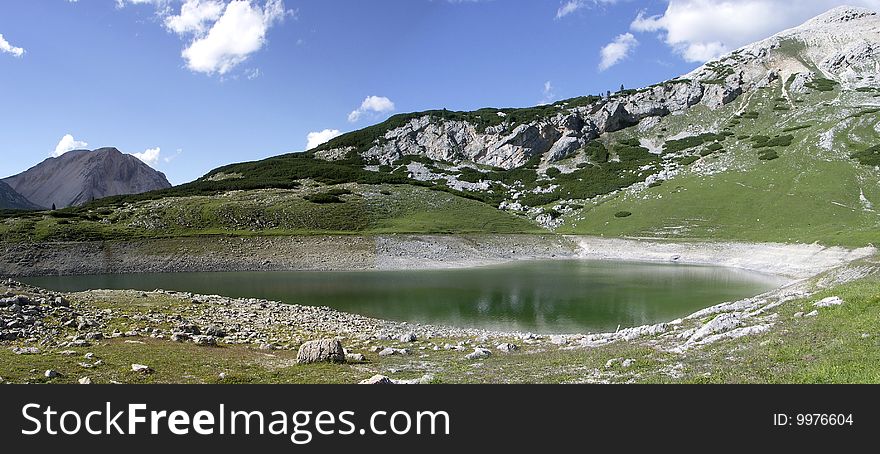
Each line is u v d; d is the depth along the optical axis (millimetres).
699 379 14211
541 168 187375
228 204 116250
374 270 82438
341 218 114812
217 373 16828
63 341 20422
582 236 110375
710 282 64875
